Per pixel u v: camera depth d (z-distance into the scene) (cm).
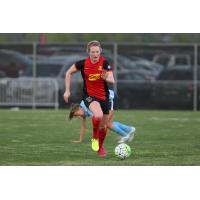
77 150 4203
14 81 8531
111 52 8688
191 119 6750
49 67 8700
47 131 5384
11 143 4550
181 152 4144
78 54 8688
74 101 8550
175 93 8638
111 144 4553
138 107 8662
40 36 9769
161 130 5509
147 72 8675
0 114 7275
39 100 8550
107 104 3891
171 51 8694
